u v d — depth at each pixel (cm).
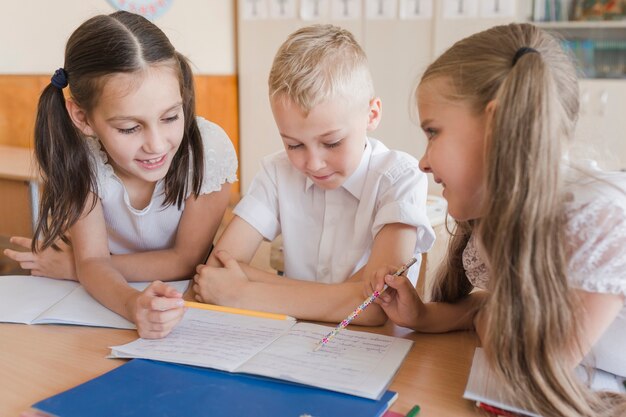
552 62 72
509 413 69
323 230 130
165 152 111
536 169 66
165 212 134
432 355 86
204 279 110
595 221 68
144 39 105
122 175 129
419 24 350
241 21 407
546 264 66
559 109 67
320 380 75
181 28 370
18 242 136
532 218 66
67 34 311
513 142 66
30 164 229
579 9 325
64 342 91
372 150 128
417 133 362
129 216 133
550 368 67
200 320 98
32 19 296
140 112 104
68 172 121
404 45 357
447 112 77
